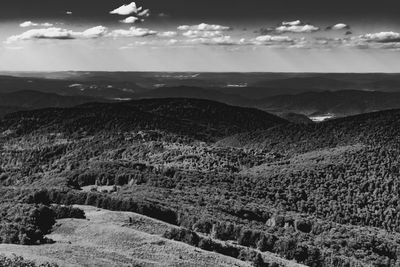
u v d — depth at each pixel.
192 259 74.50
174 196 130.75
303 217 130.62
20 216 79.75
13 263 56.41
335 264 97.69
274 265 86.50
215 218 109.56
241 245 96.69
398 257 115.38
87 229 80.06
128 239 77.50
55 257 63.12
